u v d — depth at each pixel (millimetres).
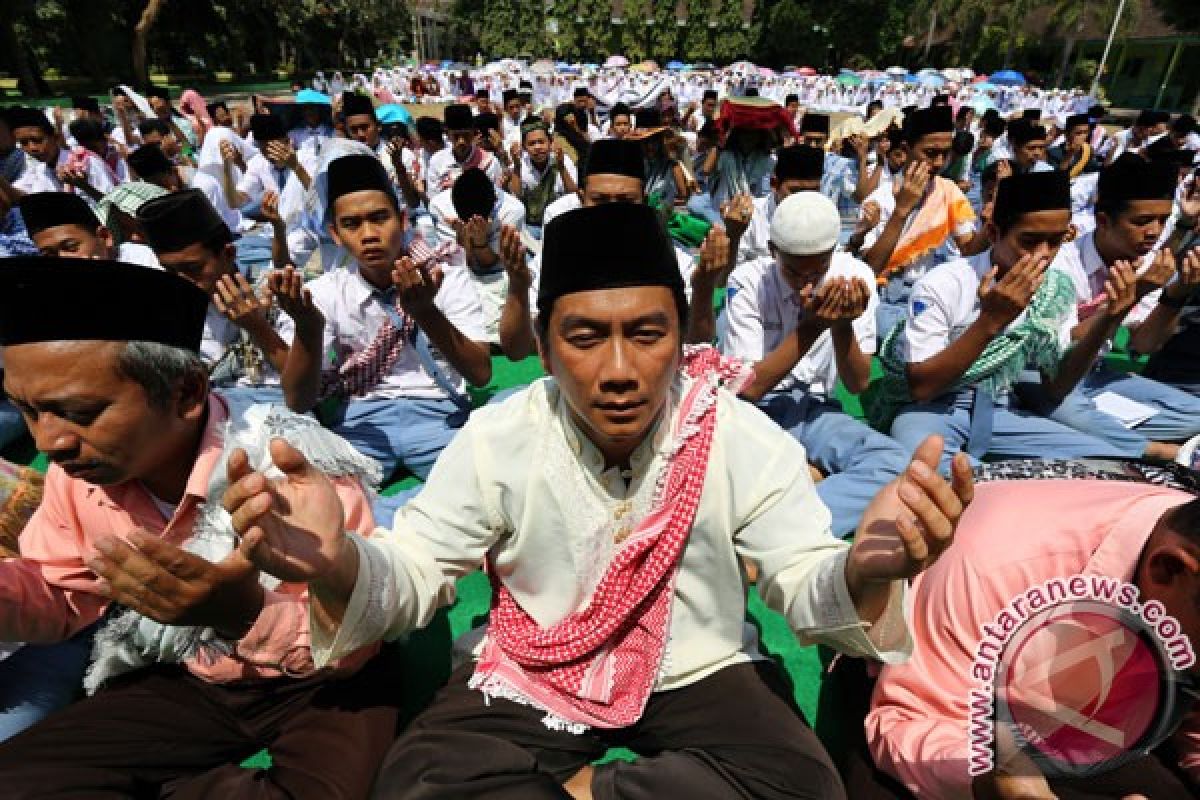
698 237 7441
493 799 1422
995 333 2703
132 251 3889
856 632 1332
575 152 9547
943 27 43344
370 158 3018
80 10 27109
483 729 1593
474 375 3113
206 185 6777
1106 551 1400
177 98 27609
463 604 2543
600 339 1274
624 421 1314
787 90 28812
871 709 1716
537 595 1632
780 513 1509
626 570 1496
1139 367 4531
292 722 1668
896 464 2818
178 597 1146
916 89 27516
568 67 34688
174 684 1673
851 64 42625
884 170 7992
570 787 1725
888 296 5348
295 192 6082
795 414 3293
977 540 1577
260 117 6883
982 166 9750
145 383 1359
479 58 49781
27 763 1465
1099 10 35562
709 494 1494
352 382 3203
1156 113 10523
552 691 1627
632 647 1603
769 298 3258
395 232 3033
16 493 1782
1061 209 2859
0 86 27875
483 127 8258
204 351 3338
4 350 1274
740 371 1662
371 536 1588
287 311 2521
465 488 1550
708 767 1522
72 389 1278
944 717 1543
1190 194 4441
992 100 24688
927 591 1641
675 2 46438
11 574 1572
